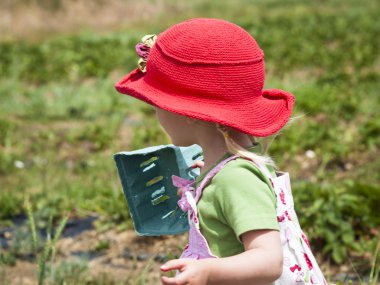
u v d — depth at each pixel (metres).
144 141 11.29
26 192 8.55
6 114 13.52
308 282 3.12
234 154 3.13
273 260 2.88
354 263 6.21
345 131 10.88
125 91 3.28
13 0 30.75
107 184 8.80
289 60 17.56
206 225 3.11
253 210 2.94
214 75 3.13
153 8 34.88
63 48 21.31
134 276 6.20
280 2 37.34
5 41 24.89
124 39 23.06
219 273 2.84
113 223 7.37
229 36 3.20
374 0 34.72
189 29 3.21
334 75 14.98
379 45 19.72
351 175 9.17
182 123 3.24
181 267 2.82
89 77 17.70
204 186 3.13
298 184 7.68
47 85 16.86
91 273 6.36
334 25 24.39
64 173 9.73
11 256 6.62
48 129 12.35
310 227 6.62
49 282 5.63
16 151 11.05
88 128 11.77
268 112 3.23
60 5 31.78
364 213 6.67
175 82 3.16
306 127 10.78
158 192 3.73
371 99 12.93
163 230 3.69
